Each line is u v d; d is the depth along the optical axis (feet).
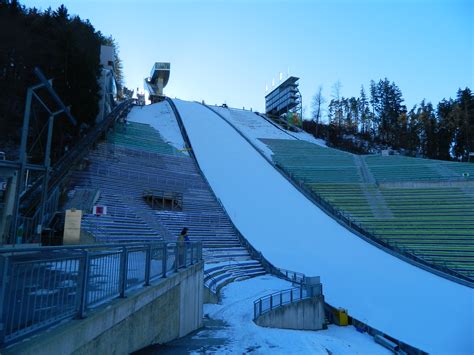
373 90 350.02
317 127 298.35
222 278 71.05
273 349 33.22
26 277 14.07
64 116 114.73
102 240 59.82
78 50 128.06
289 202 125.59
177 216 99.04
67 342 15.25
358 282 78.07
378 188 137.80
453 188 131.64
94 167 105.09
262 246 94.79
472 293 72.95
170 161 142.51
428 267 84.38
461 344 55.36
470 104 288.51
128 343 22.48
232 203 119.96
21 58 117.08
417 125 304.09
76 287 17.42
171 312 31.96
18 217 49.34
